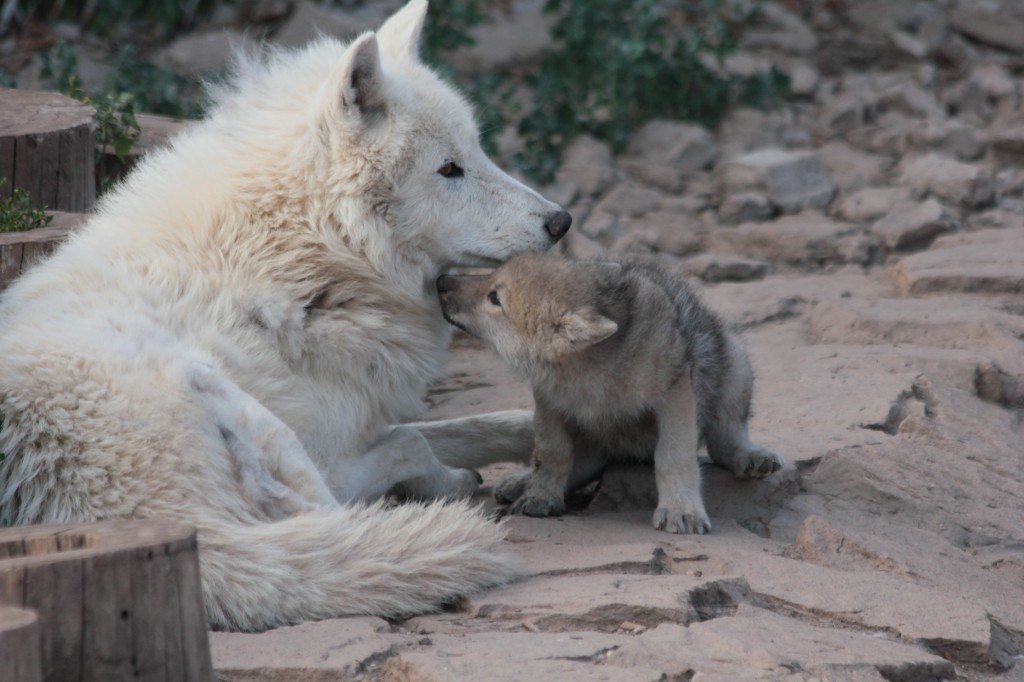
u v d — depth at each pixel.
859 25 28.42
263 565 6.69
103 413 6.93
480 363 13.77
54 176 11.50
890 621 7.00
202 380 7.19
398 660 5.91
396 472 8.80
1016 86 25.73
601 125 22.70
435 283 8.99
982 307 14.24
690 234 19.06
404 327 8.71
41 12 23.92
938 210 18.27
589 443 9.53
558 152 21.64
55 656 4.84
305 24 22.94
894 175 21.45
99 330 7.29
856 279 16.36
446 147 8.60
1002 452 10.77
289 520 6.98
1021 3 29.48
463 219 8.72
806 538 8.30
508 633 6.45
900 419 11.11
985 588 7.90
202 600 5.25
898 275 16.06
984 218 19.22
